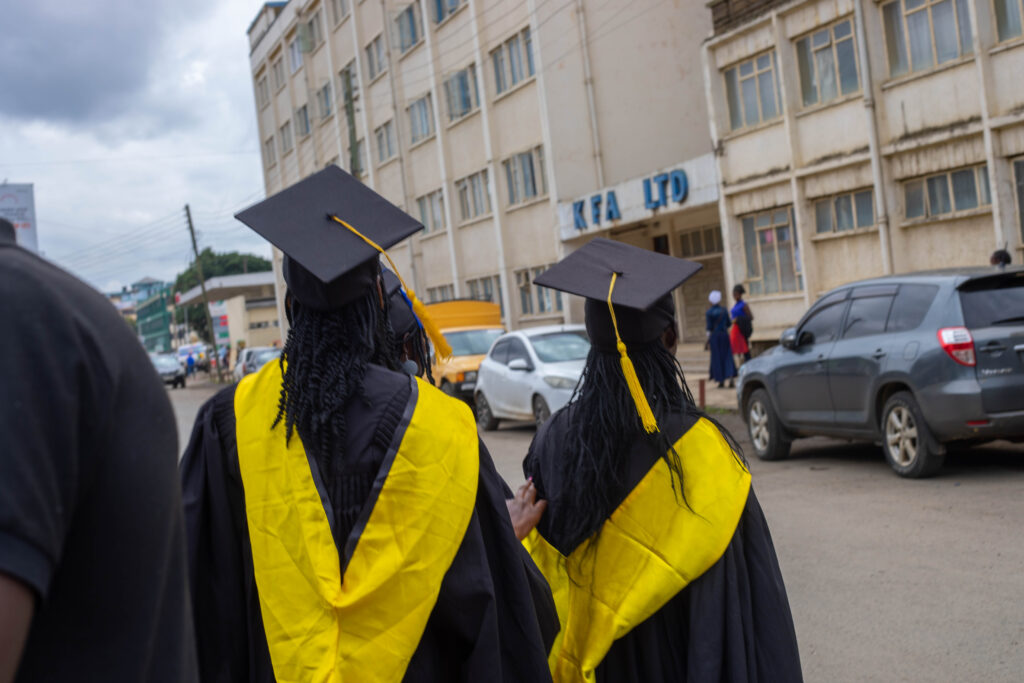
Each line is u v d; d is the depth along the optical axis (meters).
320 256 1.97
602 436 2.50
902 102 15.87
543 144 25.38
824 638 4.57
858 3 16.20
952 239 15.43
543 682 1.98
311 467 1.88
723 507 2.38
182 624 1.16
